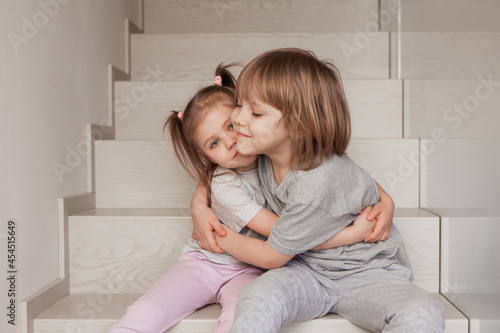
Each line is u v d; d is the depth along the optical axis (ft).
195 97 3.68
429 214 4.44
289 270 3.45
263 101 3.24
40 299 3.82
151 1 7.41
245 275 3.80
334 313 3.62
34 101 3.90
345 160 3.52
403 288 3.28
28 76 3.80
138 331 3.26
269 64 3.30
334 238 3.49
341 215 3.36
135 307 3.35
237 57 6.39
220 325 3.30
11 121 3.52
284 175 3.51
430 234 4.25
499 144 3.01
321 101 3.31
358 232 3.50
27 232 3.75
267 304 3.08
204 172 3.87
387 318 3.10
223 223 3.86
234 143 3.55
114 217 4.34
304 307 3.34
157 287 3.55
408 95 5.46
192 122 3.63
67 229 4.36
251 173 3.79
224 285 3.76
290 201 3.29
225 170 3.79
